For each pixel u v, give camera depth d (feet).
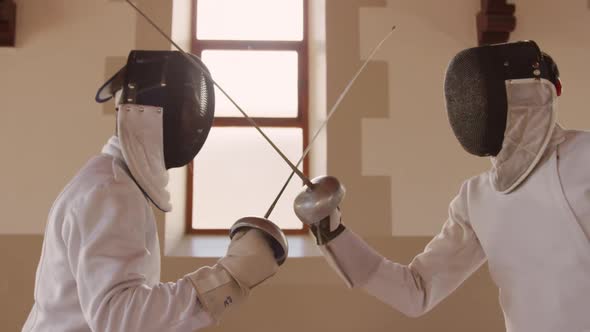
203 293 3.20
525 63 4.19
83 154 7.56
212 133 8.92
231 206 8.79
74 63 7.70
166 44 7.80
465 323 7.43
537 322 3.93
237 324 7.32
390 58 7.93
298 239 8.46
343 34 7.95
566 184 3.91
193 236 8.56
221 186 8.82
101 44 7.75
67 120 7.61
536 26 8.09
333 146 7.72
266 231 3.53
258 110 9.03
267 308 7.34
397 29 7.99
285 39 9.21
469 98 4.33
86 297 3.17
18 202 7.44
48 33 7.74
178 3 8.23
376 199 7.67
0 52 7.67
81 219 3.30
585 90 8.01
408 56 7.96
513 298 4.14
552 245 3.88
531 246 4.00
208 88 4.26
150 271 3.72
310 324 7.33
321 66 8.17
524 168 4.13
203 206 8.76
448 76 4.55
